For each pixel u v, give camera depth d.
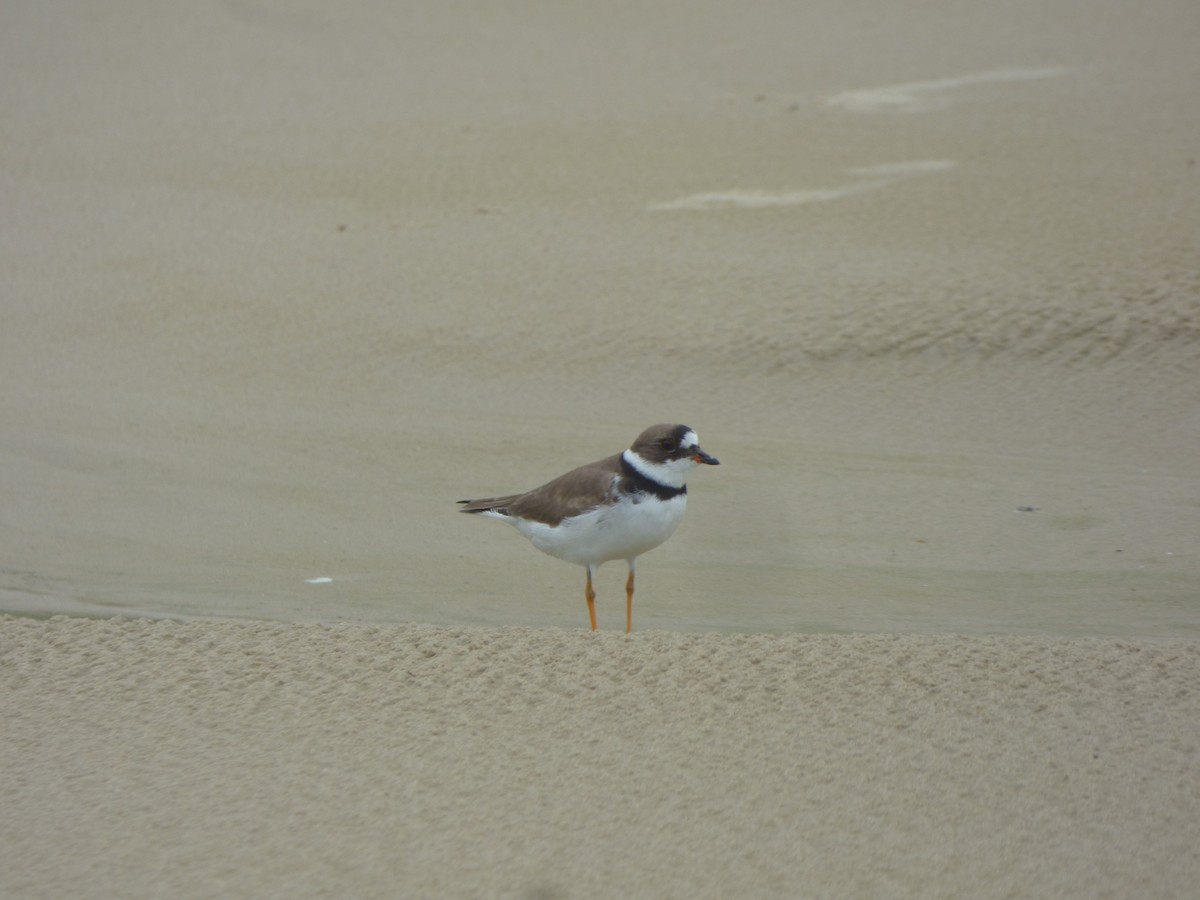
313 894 6.46
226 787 7.39
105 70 30.89
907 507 13.59
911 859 6.68
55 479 14.34
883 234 19.95
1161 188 20.73
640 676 8.59
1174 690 8.34
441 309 18.56
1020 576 11.95
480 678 8.62
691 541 12.95
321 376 17.08
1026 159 22.53
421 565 12.45
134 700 8.45
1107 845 6.77
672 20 34.41
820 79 28.53
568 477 10.05
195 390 16.75
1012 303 17.61
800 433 15.45
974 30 31.72
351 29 34.25
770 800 7.18
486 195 22.58
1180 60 28.03
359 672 8.78
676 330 17.64
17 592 11.52
